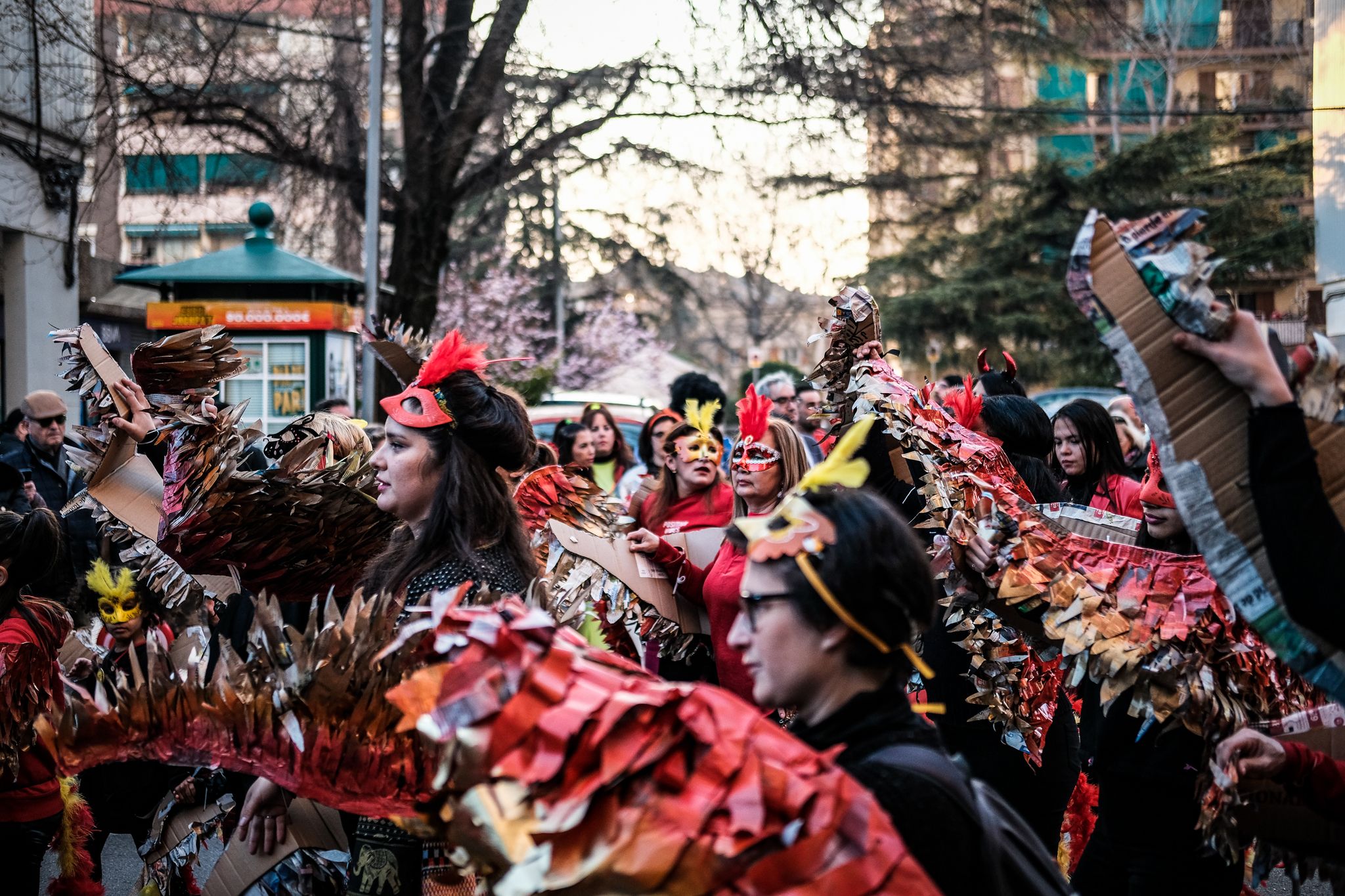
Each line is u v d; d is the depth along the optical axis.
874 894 1.63
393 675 2.52
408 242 15.76
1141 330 2.13
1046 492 4.82
